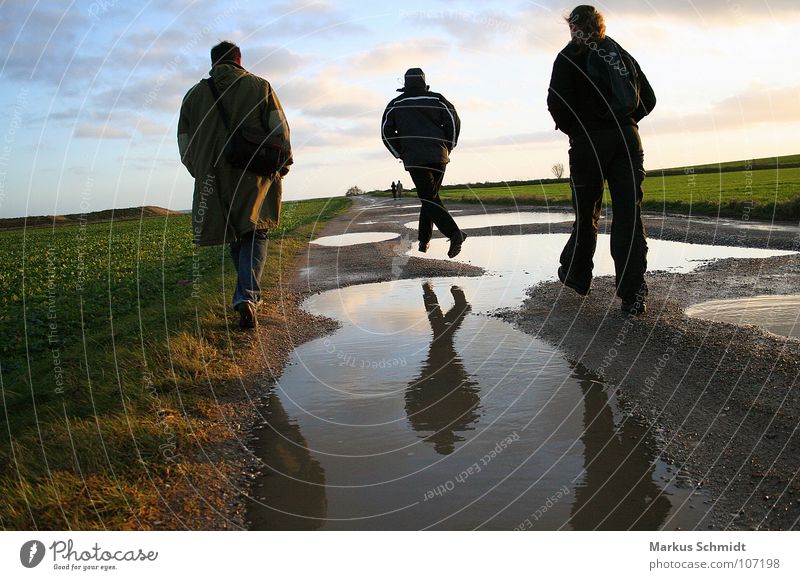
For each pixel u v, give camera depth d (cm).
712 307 557
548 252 1122
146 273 1060
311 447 323
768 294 604
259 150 519
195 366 443
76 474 281
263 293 796
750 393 342
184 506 264
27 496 262
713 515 242
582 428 327
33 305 785
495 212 2516
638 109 539
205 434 338
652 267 845
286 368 466
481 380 416
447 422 348
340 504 264
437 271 927
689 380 375
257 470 299
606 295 630
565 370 421
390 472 292
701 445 296
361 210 3412
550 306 611
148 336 534
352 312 665
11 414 386
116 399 383
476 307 652
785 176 3816
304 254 1267
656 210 1938
